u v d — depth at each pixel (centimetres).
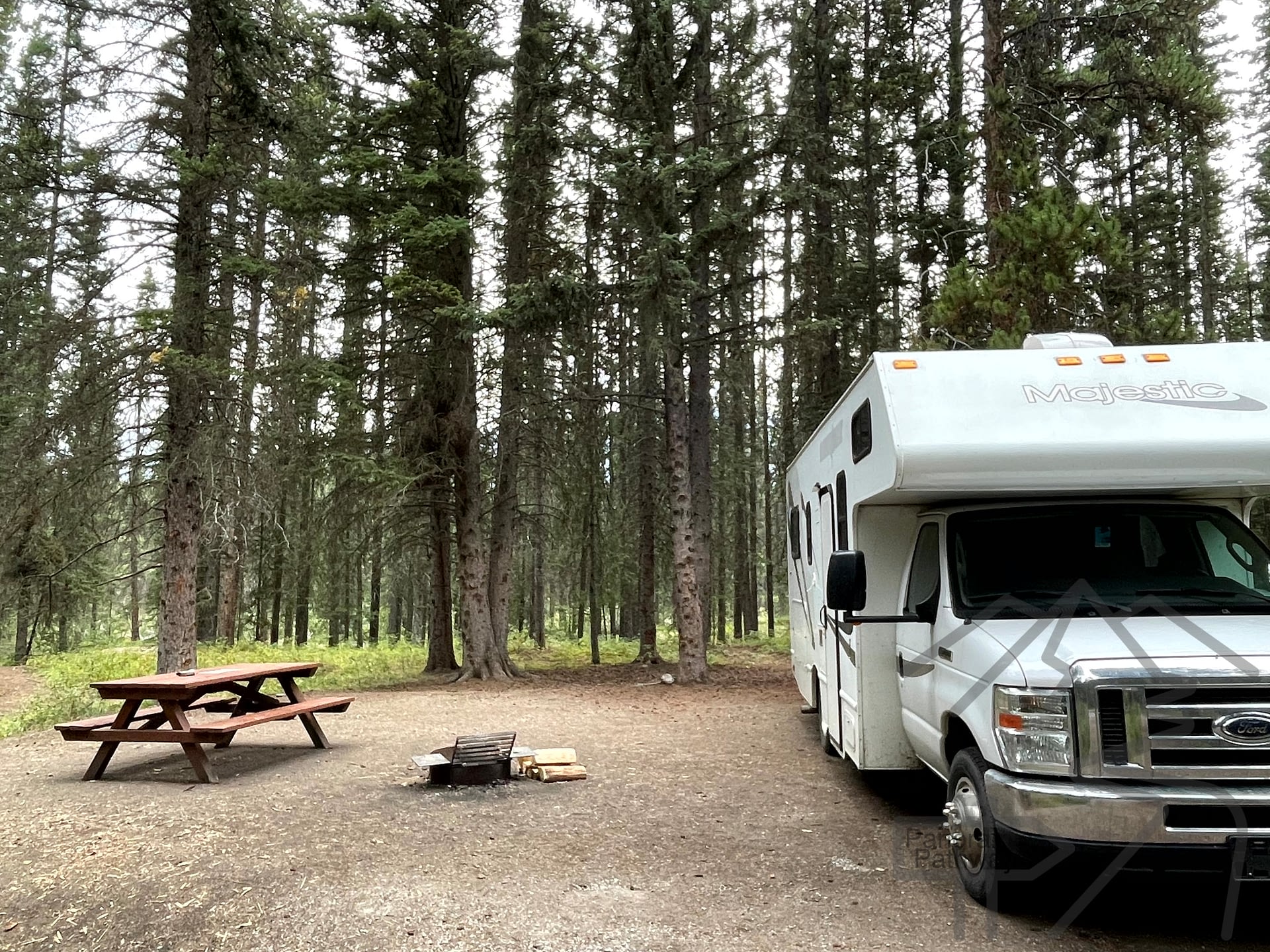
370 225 1407
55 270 1185
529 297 1294
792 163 1409
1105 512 514
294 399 1260
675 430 1516
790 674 1691
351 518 1503
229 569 2125
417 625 3362
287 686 864
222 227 1240
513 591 2742
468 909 432
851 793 682
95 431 1177
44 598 1550
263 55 1258
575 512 1800
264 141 1283
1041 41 1141
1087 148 1351
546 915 426
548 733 963
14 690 1597
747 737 934
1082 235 982
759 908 439
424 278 1469
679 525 1509
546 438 1608
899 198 1822
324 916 422
